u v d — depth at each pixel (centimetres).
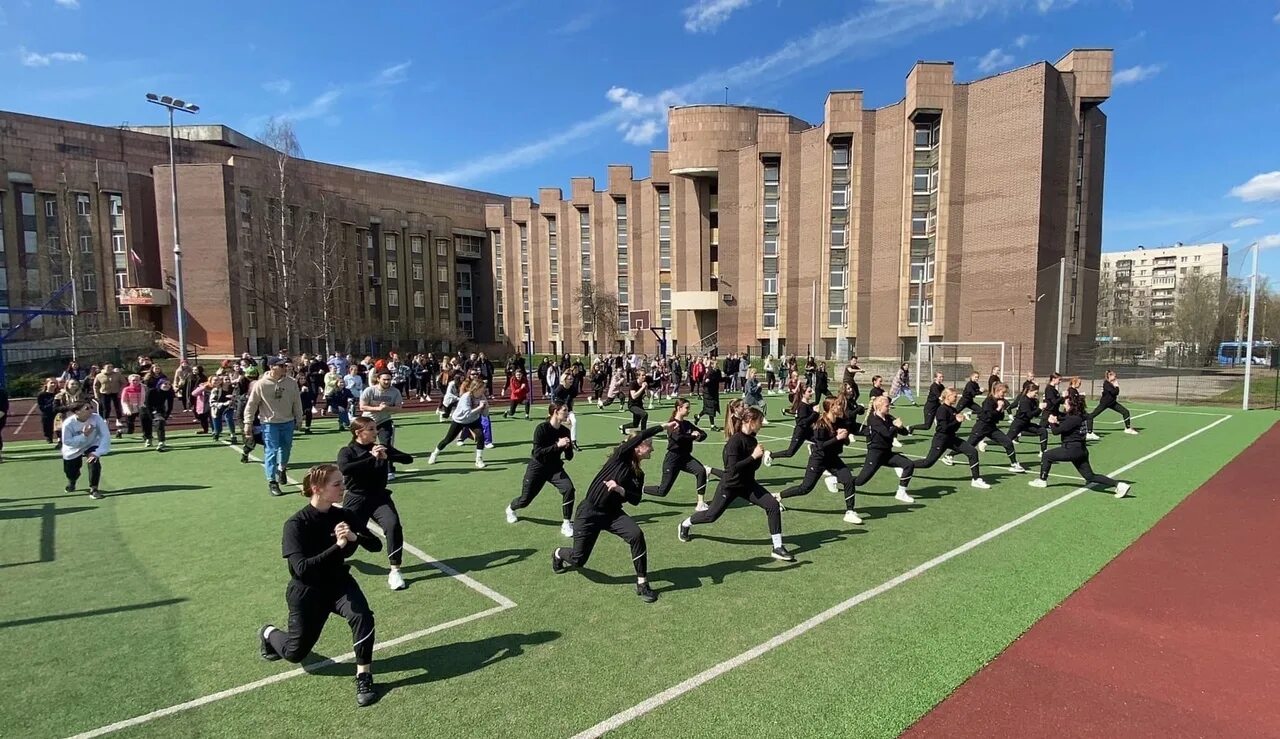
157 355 4366
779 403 2444
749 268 4422
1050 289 2944
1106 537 732
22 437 1617
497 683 412
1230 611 530
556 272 6425
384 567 634
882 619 509
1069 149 2984
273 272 4609
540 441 754
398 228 6331
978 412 1285
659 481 1064
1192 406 2378
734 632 485
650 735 357
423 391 2462
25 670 428
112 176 4844
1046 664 441
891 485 1024
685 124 4728
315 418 1984
